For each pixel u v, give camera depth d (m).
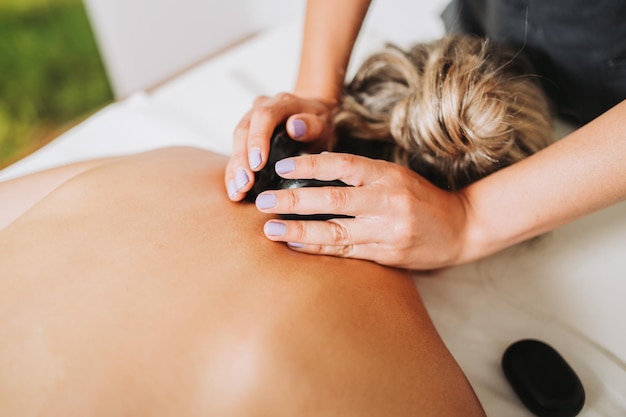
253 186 0.52
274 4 1.85
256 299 0.43
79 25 1.88
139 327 0.41
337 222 0.50
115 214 0.49
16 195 0.63
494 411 0.56
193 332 0.41
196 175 0.57
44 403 0.40
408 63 0.63
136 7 1.72
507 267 0.69
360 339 0.43
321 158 0.50
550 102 0.78
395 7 1.47
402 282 0.55
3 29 1.88
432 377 0.45
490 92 0.56
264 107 0.60
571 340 0.61
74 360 0.40
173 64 1.98
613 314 0.63
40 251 0.46
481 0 0.86
